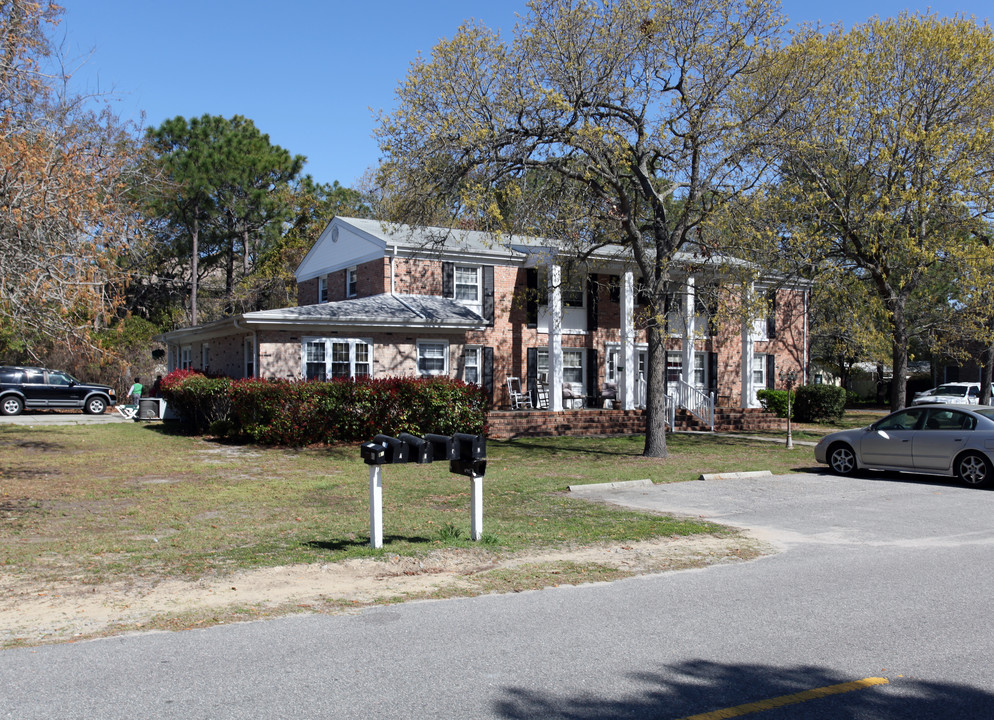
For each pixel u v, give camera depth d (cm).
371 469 853
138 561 800
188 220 3991
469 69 1709
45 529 973
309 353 2250
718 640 557
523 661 511
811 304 3325
